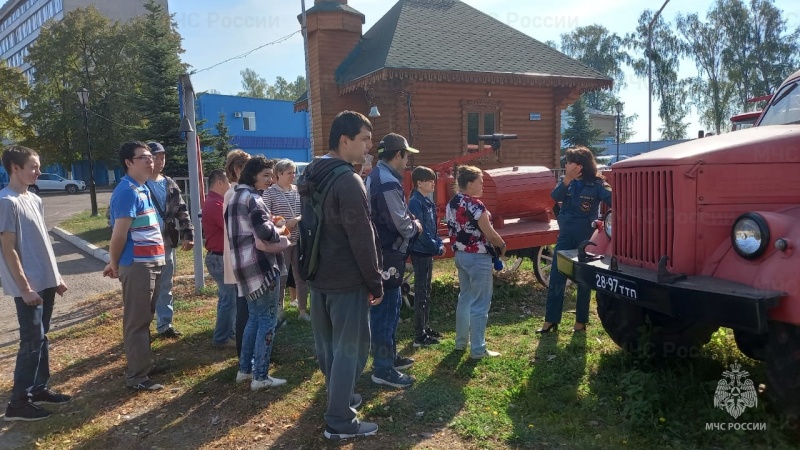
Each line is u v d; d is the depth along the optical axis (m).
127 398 4.25
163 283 5.75
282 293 5.64
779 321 3.00
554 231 7.03
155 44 18.70
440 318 6.12
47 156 33.41
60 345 5.63
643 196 3.72
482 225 4.54
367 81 12.51
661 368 4.25
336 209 3.23
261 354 4.26
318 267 3.32
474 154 8.09
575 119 32.88
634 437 3.30
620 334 4.50
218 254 5.29
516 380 4.27
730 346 4.58
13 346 5.81
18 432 3.78
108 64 34.12
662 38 44.06
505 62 13.61
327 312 3.50
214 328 5.98
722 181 3.38
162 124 17.97
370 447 3.36
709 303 3.02
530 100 14.41
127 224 4.20
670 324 4.34
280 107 37.72
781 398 3.08
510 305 6.59
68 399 4.23
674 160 3.43
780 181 3.39
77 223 16.67
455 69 12.53
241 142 36.16
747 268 3.13
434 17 15.38
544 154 14.76
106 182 45.94
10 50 75.31
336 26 13.97
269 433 3.60
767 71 40.53
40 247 4.05
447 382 4.29
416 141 13.12
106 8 56.88
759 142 3.42
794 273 2.87
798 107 4.56
